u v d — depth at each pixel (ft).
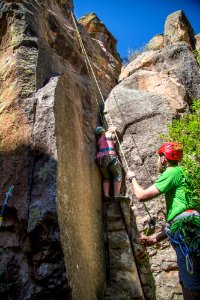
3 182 10.66
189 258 7.91
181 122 14.21
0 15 13.84
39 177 10.19
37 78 12.44
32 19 14.11
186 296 7.97
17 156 10.93
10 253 9.84
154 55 20.89
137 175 16.12
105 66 23.26
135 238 14.39
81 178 12.71
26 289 9.15
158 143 16.63
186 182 9.23
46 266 9.07
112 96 18.99
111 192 16.15
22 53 12.84
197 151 12.64
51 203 9.54
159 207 15.03
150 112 17.67
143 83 19.67
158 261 13.93
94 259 12.05
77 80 16.99
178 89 18.61
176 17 24.21
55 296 8.91
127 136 17.30
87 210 12.60
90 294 10.63
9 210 10.32
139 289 12.70
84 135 15.05
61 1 20.72
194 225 8.35
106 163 15.56
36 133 10.98
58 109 11.82
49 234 9.24
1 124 11.78
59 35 16.74
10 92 12.21
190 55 19.98
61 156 10.92
